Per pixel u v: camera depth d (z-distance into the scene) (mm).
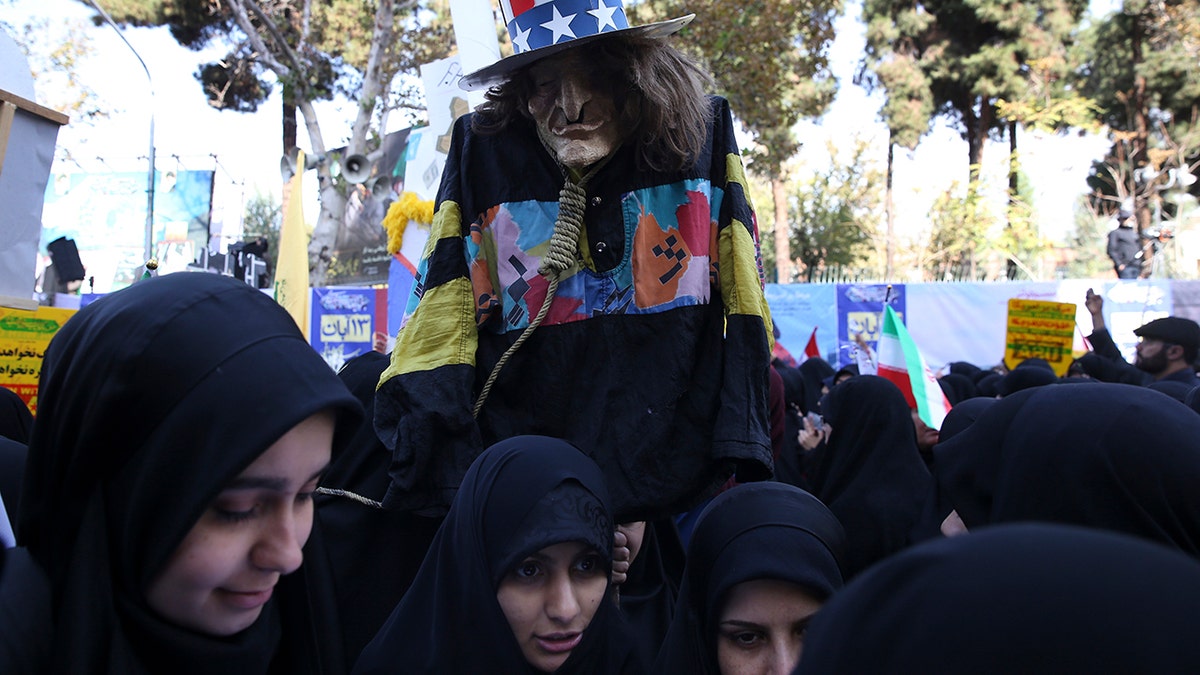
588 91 2018
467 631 1890
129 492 1314
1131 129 25688
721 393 2055
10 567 1333
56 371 1375
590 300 2090
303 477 1361
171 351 1307
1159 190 24219
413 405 2061
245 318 1370
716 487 2086
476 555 1914
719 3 12898
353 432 1499
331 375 1417
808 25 14719
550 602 1912
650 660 2656
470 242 2148
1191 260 21703
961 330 11641
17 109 2447
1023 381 5434
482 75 2072
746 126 14383
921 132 25625
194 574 1322
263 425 1293
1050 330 6934
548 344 2086
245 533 1347
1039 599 687
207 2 17219
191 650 1354
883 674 743
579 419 2072
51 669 1275
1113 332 11648
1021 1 23922
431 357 2105
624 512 2023
